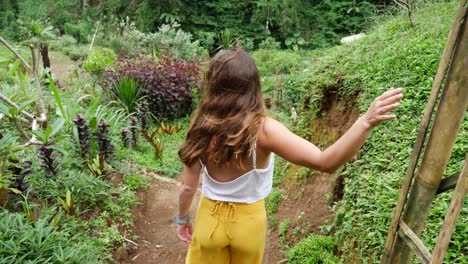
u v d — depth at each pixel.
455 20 1.19
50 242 2.74
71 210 3.41
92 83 7.53
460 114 1.22
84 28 13.95
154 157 5.43
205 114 1.58
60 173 3.81
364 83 3.84
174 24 12.05
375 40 4.88
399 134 3.04
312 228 3.34
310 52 11.40
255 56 10.47
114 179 4.46
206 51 11.86
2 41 4.45
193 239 1.94
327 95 4.42
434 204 2.32
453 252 1.99
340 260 2.71
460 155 2.59
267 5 12.64
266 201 4.21
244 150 1.54
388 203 2.47
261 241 1.83
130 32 12.00
